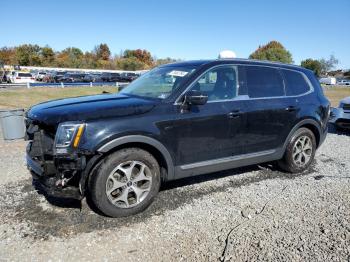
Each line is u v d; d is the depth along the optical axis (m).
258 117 4.55
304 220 3.60
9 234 3.29
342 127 8.72
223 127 4.23
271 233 3.32
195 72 4.16
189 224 3.54
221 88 4.33
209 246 3.12
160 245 3.14
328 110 5.55
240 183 4.76
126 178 3.63
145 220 3.62
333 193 4.39
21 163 5.69
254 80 4.66
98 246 3.11
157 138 3.71
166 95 4.00
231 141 4.37
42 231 3.36
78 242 3.17
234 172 5.24
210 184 4.70
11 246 3.09
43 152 3.50
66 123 3.35
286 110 4.87
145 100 3.97
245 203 4.06
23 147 7.07
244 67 4.61
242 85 4.51
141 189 3.75
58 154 3.31
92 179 3.47
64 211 3.78
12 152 6.56
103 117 3.47
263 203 4.06
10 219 3.59
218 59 4.50
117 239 3.23
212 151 4.23
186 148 3.99
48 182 3.46
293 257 2.92
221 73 4.37
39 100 22.27
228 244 3.12
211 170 4.32
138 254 2.99
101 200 3.49
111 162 3.49
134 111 3.65
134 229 3.43
